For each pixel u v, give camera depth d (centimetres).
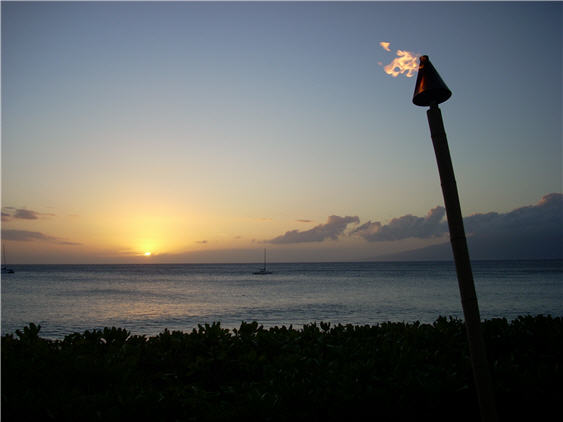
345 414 353
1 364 407
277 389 371
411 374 403
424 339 553
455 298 4706
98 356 477
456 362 461
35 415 330
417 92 348
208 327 561
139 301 4753
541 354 545
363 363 416
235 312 3644
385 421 359
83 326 2864
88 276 13112
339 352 479
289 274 14762
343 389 364
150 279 11025
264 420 338
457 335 580
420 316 3225
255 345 525
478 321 322
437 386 375
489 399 314
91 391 404
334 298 4944
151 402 335
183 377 484
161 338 550
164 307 4103
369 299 4722
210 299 4991
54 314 3547
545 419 402
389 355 460
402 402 365
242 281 9888
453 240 329
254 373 483
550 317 657
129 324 2969
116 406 333
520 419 402
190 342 529
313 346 522
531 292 5172
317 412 354
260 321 3027
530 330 611
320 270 19812
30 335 543
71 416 323
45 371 411
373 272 16088
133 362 448
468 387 397
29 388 381
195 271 19725
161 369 501
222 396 430
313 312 3572
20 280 10181
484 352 320
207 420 337
